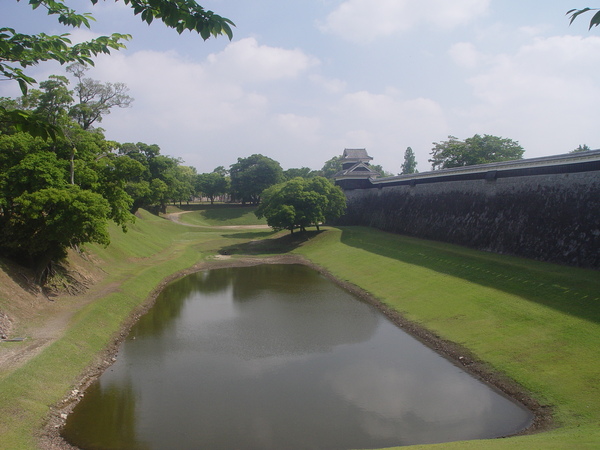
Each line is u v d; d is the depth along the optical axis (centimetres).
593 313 2053
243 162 11200
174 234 7031
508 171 3738
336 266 4519
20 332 2009
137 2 611
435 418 1530
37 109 2653
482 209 4016
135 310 2833
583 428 1328
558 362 1784
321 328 2575
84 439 1371
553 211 3192
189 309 3003
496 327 2234
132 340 2341
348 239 5628
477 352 2059
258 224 9175
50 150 2750
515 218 3550
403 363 2038
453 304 2678
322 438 1401
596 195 2869
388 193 6162
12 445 1226
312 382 1831
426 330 2453
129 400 1648
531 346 1959
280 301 3241
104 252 3888
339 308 3034
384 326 2620
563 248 3016
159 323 2655
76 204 2353
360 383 1820
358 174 6994
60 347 1903
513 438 1264
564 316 2109
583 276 2531
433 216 4847
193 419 1512
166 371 1934
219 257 5434
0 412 1359
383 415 1553
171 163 8794
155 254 4834
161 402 1638
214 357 2109
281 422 1502
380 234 5550
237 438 1398
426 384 1808
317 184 6444
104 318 2450
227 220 9362
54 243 2541
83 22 775
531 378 1738
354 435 1420
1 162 2509
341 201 6525
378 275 3753
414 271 3531
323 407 1611
